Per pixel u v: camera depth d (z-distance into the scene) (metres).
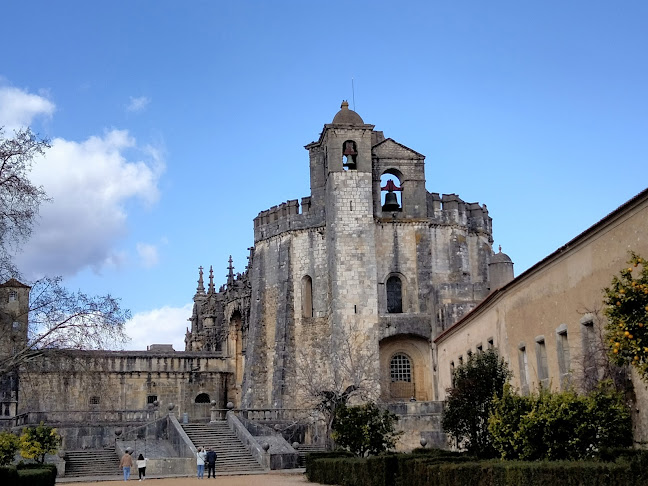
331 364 72.56
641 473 17.08
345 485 36.25
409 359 73.94
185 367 82.12
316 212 78.19
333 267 73.44
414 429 59.97
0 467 29.44
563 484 18.94
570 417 24.55
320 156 80.00
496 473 21.67
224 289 100.19
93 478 47.28
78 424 59.44
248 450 54.84
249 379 77.56
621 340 20.77
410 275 76.31
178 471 49.97
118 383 78.50
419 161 79.12
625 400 26.94
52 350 35.00
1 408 66.50
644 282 20.86
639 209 26.28
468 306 69.56
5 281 33.78
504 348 42.88
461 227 79.38
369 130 76.75
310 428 63.47
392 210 78.88
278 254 79.50
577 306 31.69
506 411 25.97
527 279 38.50
